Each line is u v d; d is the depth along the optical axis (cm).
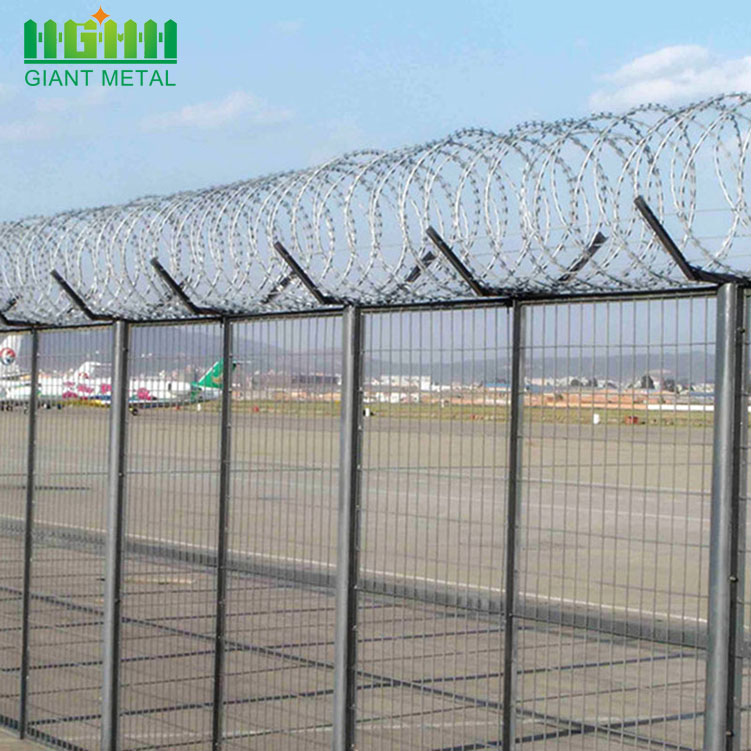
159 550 746
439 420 598
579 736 714
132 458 765
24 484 857
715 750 488
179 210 703
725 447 488
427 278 582
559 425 552
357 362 629
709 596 493
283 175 655
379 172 597
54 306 797
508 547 571
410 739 636
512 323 567
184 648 745
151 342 749
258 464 688
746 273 480
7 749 812
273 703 702
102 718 775
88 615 852
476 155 557
